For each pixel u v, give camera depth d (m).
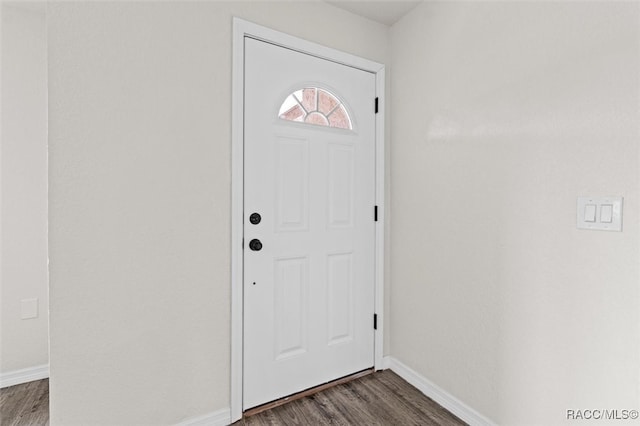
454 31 1.68
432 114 1.81
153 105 1.39
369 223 2.06
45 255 2.05
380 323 2.09
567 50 1.22
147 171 1.38
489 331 1.51
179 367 1.47
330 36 1.88
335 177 1.93
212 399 1.55
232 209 1.58
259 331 1.69
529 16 1.34
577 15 1.19
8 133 1.95
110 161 1.31
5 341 1.95
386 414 1.66
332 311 1.94
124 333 1.35
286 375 1.78
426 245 1.86
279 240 1.75
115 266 1.33
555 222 1.26
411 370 1.96
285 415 1.65
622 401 1.09
